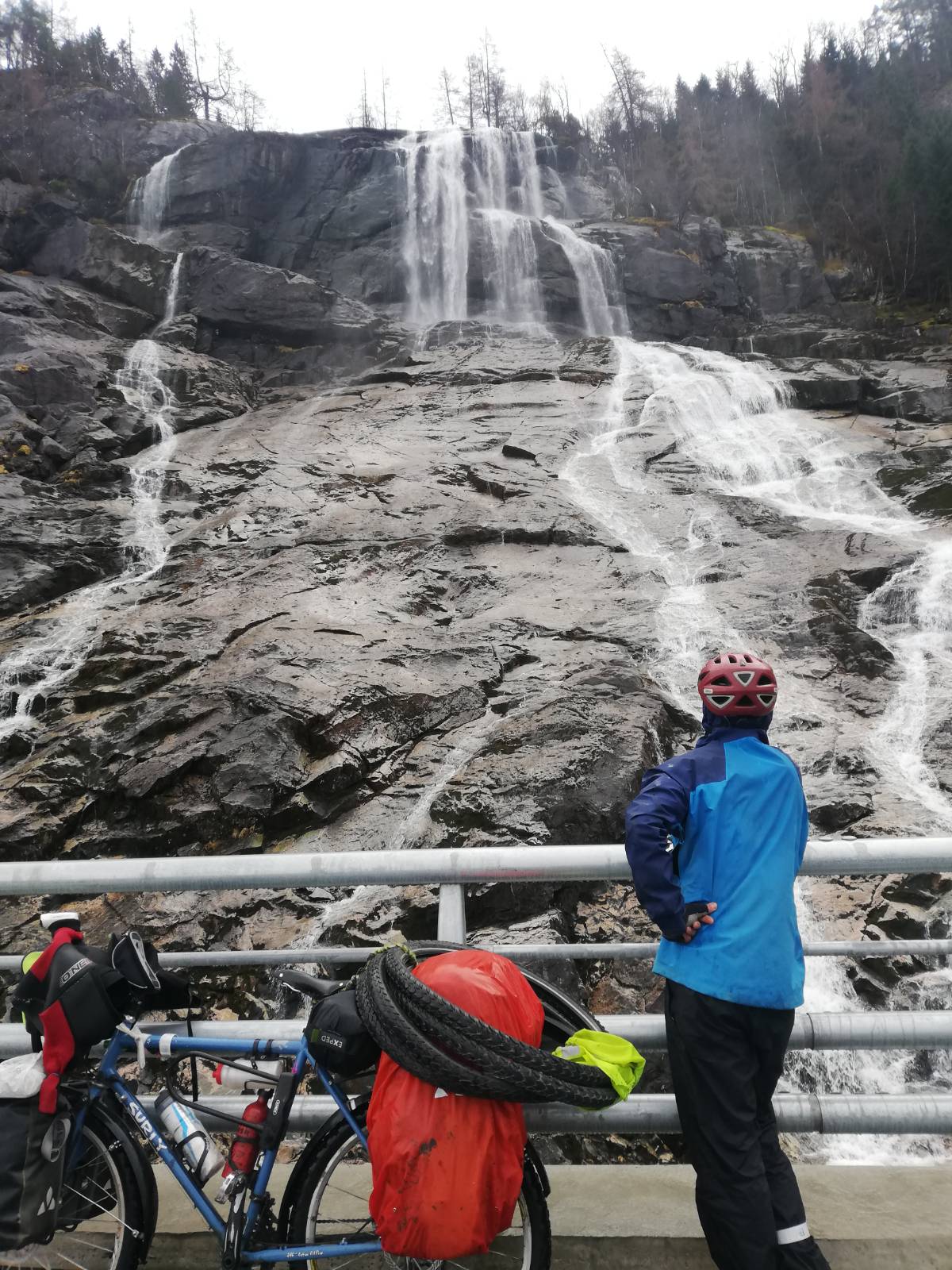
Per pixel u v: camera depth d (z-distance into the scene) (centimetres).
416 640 1032
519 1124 216
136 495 1557
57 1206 237
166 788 815
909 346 2408
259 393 2280
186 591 1216
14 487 1520
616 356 2169
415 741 873
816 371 2092
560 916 638
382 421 1864
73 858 791
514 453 1617
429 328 2503
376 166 3052
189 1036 263
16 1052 275
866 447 1717
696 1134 230
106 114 3253
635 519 1397
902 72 5222
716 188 4303
